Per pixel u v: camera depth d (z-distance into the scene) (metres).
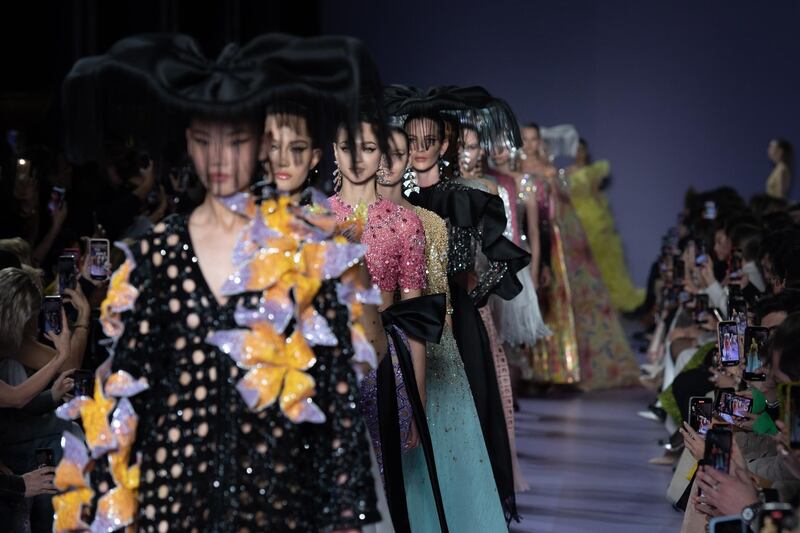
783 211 26.48
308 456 8.34
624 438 25.28
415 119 16.06
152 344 8.27
